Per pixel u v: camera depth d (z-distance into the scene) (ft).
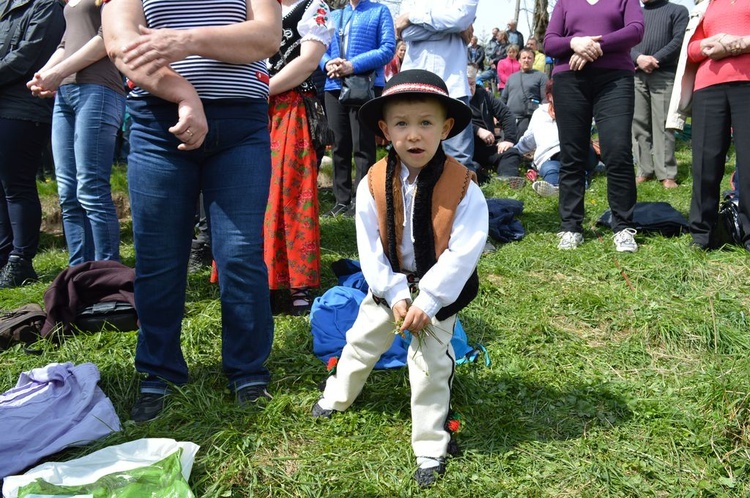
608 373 10.14
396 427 8.63
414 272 8.05
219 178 8.54
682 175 23.95
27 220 15.25
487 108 26.99
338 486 7.48
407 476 7.59
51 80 12.67
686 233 15.92
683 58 14.89
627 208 15.64
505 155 25.72
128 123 29.96
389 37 18.44
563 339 11.25
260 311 8.94
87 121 13.14
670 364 10.38
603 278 13.88
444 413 7.82
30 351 10.76
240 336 9.00
